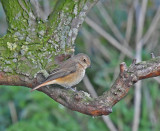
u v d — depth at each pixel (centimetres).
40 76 650
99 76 1359
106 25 1521
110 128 1285
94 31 1511
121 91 590
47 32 673
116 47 1433
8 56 642
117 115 1342
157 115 1417
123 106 1352
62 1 686
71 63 782
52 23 676
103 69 1402
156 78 1373
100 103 587
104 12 1459
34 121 1141
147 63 596
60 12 678
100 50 1470
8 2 664
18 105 1266
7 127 1237
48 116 1198
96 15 1512
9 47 645
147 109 1385
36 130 1105
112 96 592
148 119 1383
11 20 666
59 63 676
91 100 597
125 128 1323
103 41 1523
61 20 676
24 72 639
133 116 1345
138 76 590
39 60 657
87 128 1288
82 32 1442
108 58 1486
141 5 1418
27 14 668
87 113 595
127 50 1405
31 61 649
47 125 1124
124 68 591
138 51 1341
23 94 1262
